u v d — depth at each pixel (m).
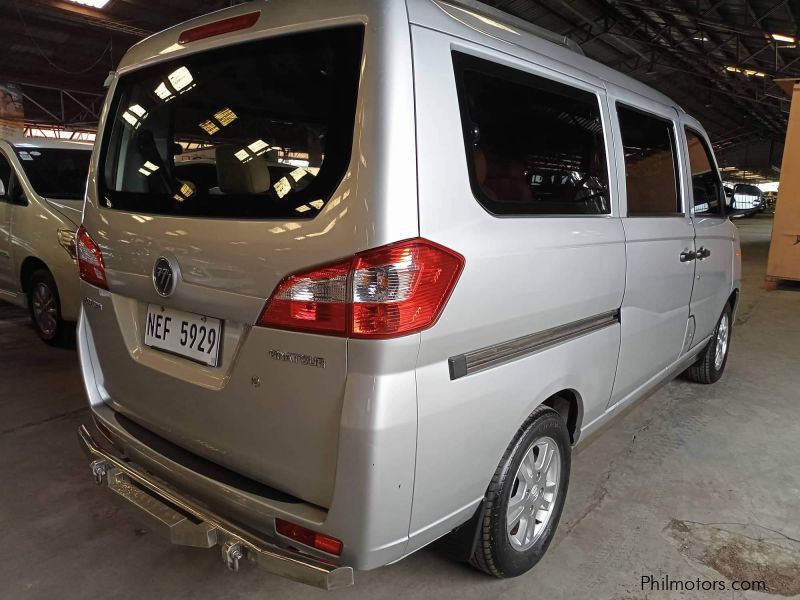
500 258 1.67
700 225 3.29
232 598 2.00
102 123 2.12
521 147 1.84
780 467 3.03
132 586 2.05
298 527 1.52
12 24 10.65
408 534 1.54
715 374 4.24
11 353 4.43
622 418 3.34
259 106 1.59
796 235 8.24
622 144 2.45
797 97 8.01
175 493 1.77
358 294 1.38
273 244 1.50
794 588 2.11
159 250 1.77
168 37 1.92
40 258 4.29
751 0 12.56
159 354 1.87
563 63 2.13
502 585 2.08
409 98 1.44
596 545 2.33
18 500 2.55
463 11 1.75
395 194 1.39
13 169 4.61
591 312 2.19
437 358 1.52
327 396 1.44
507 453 1.87
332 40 1.49
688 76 22.22
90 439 2.08
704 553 2.30
